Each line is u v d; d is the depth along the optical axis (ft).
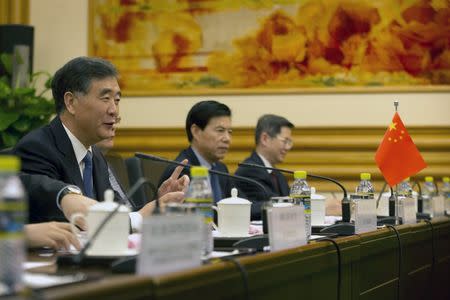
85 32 26.84
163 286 5.04
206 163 17.49
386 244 11.20
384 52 24.75
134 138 26.13
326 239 9.08
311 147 24.98
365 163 24.67
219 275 5.81
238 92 25.52
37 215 10.03
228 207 9.41
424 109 24.49
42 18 27.14
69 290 4.40
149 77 26.22
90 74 11.57
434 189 21.42
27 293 4.25
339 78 24.99
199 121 17.28
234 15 25.70
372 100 24.79
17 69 24.36
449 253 16.74
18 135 23.82
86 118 11.57
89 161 11.95
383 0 24.76
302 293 7.73
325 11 25.09
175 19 26.11
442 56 24.45
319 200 12.72
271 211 7.55
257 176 19.12
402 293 12.26
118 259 6.59
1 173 4.22
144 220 5.27
